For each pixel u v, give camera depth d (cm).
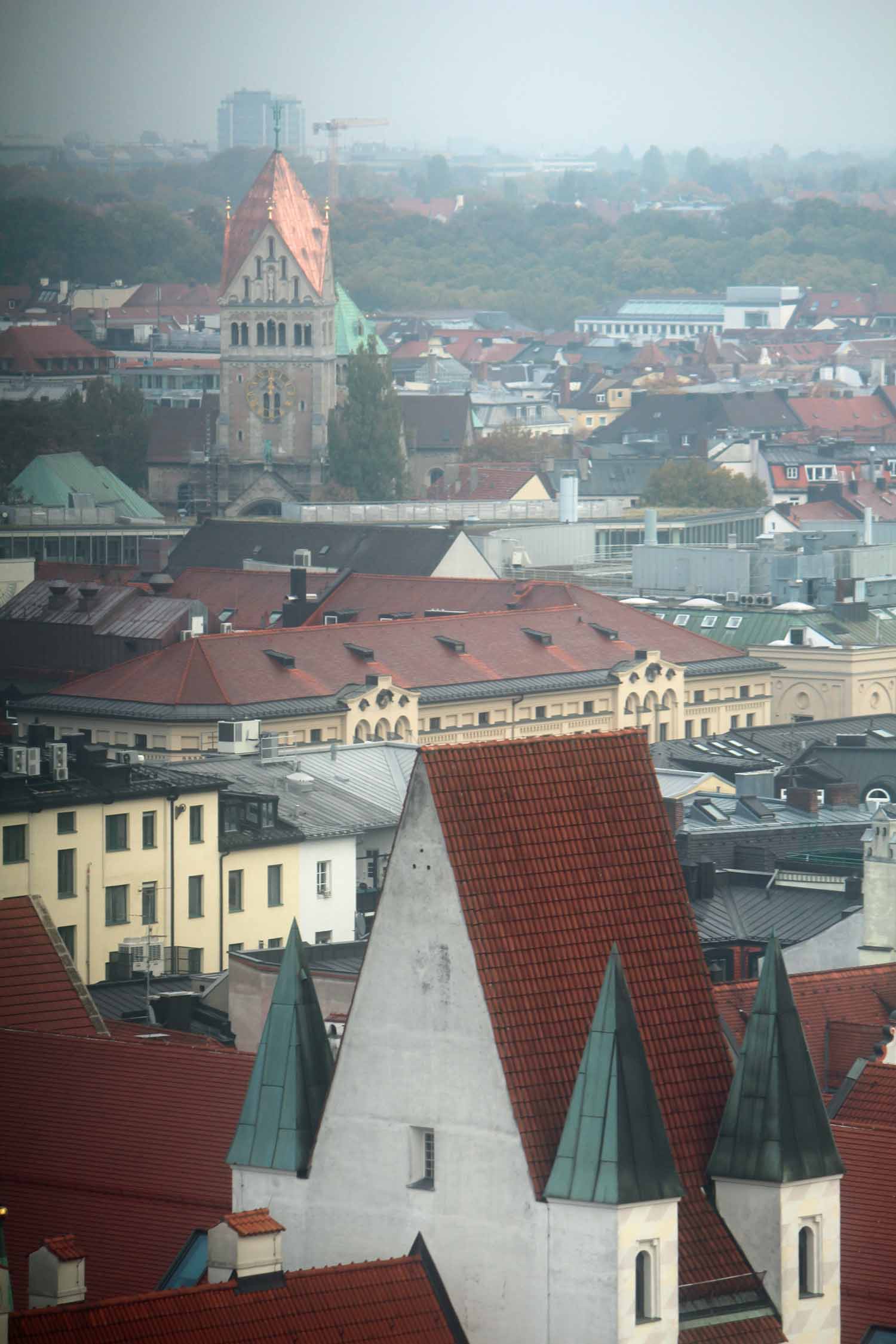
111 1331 15300
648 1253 15938
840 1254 18450
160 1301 15588
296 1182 17038
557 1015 16488
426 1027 16525
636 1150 15875
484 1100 16312
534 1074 16300
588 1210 15838
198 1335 15488
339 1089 16875
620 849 17088
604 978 16600
